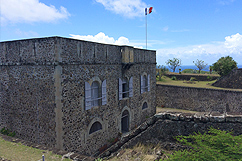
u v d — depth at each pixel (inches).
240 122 237.1
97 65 474.0
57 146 384.5
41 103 402.9
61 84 378.6
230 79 1056.2
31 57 406.6
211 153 197.3
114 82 542.3
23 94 431.8
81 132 432.8
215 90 880.9
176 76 1569.9
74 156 272.7
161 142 268.7
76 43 411.5
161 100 1045.8
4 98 469.4
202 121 252.8
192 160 194.9
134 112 653.3
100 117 489.7
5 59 454.0
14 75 442.9
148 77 745.6
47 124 398.0
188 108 959.6
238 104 818.2
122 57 564.4
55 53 367.2
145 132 282.5
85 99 439.2
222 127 243.9
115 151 294.4
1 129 484.4
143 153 257.4
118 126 565.0
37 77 402.9
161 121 273.4
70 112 402.9
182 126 261.6
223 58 1274.6
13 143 321.7
